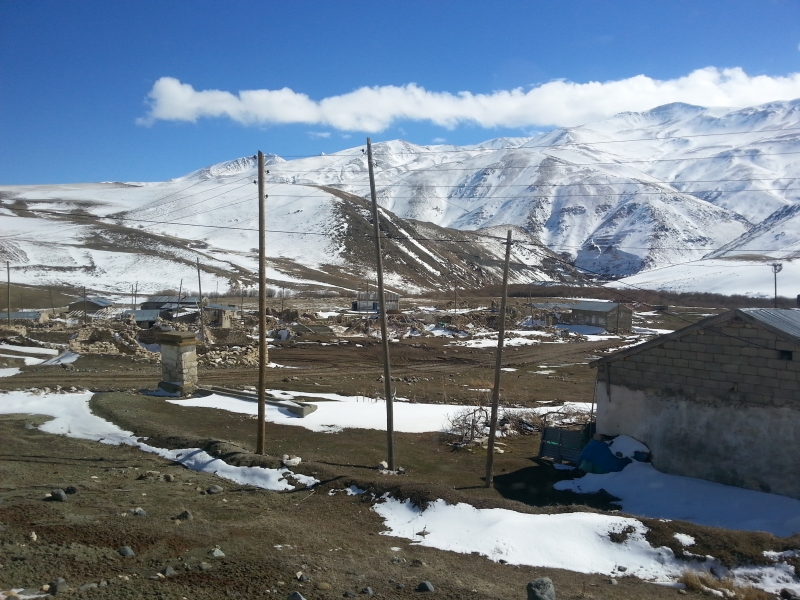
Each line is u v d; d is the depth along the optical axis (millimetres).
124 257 143625
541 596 8773
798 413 15883
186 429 20750
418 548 11570
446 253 198625
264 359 17891
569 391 38000
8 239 149125
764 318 17031
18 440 18188
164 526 11188
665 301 115000
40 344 41281
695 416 17719
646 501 16328
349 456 18891
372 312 89750
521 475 18453
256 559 9945
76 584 8234
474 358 53656
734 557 11406
